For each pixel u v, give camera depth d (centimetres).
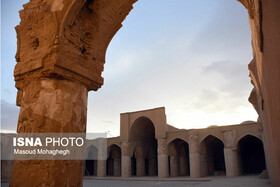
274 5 205
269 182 1101
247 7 407
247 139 2442
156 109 2216
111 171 2872
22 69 433
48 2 434
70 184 395
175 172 2245
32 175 374
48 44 405
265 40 280
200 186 1177
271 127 363
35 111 404
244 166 2358
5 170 1972
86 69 461
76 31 453
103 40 533
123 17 551
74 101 432
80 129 440
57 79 414
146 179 1827
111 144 2509
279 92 232
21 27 458
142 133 2577
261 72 460
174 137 2080
